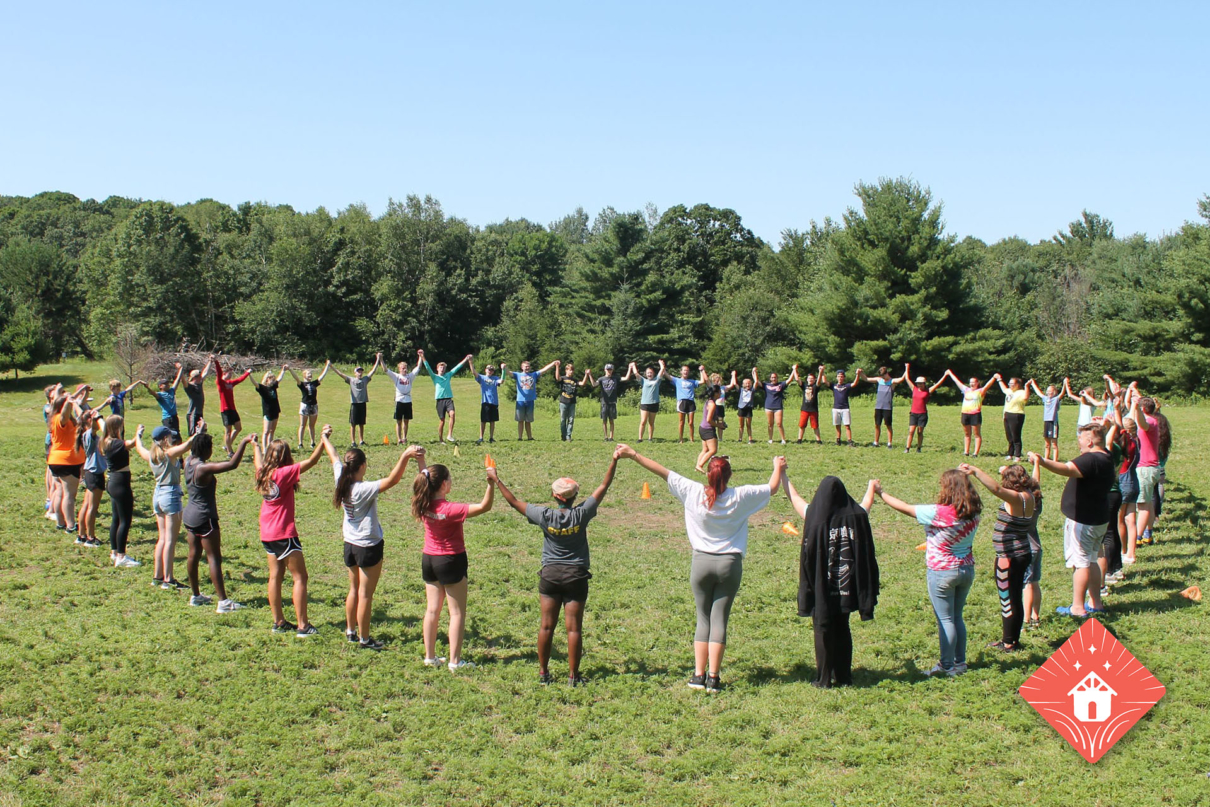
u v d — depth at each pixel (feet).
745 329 203.41
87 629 28.04
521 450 63.21
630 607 32.81
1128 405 37.88
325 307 266.16
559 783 19.93
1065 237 331.98
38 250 275.18
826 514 24.12
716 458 24.06
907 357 159.43
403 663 26.45
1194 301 148.87
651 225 231.50
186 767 20.35
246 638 27.68
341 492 26.45
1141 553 36.60
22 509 43.50
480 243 288.51
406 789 19.72
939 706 23.43
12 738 21.20
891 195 164.96
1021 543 26.58
